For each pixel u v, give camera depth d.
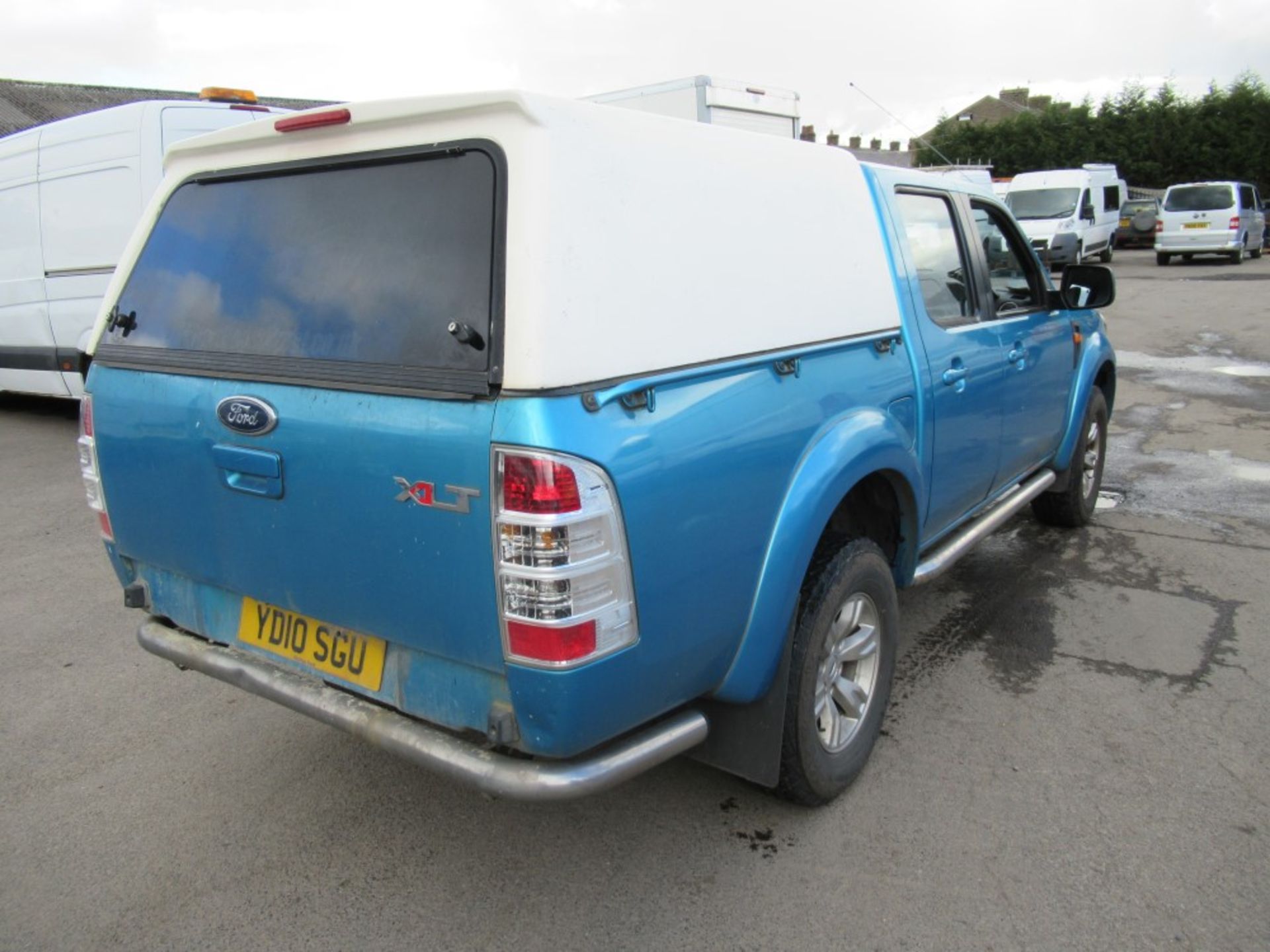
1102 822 2.84
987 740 3.29
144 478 2.69
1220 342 11.70
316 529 2.29
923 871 2.66
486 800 3.06
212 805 3.05
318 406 2.23
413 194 2.20
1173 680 3.68
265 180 2.53
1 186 8.43
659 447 2.10
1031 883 2.59
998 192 22.48
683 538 2.17
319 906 2.60
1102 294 4.43
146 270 2.79
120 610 4.64
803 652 2.65
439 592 2.10
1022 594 4.54
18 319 8.53
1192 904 2.50
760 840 2.81
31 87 27.39
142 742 3.44
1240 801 2.93
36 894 2.65
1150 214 29.11
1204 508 5.74
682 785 3.10
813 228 2.79
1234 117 36.78
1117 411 8.41
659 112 6.11
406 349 2.14
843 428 2.72
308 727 3.53
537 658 1.97
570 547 1.93
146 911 2.58
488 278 2.02
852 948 2.39
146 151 7.26
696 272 2.29
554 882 2.67
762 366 2.46
